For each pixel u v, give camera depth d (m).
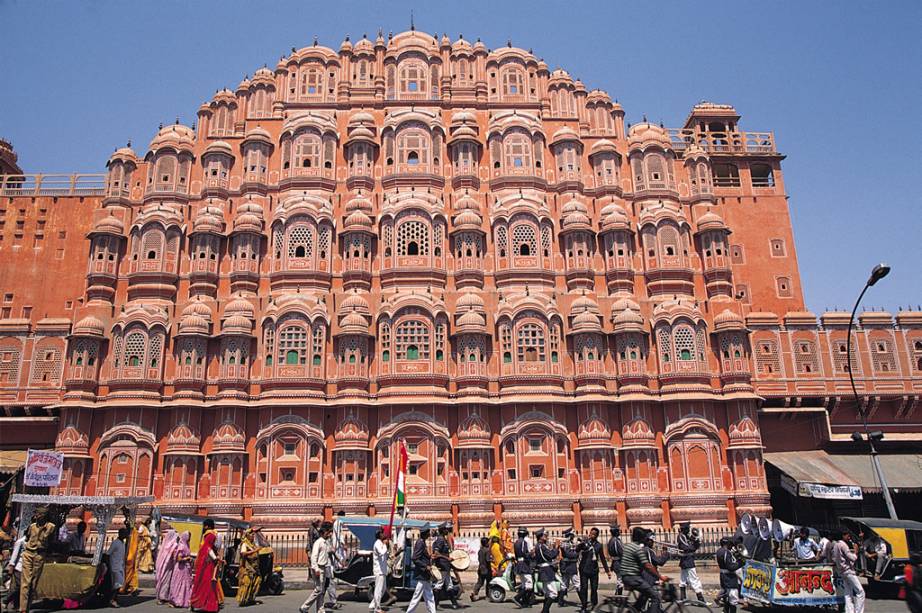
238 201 46.91
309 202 45.06
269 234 45.50
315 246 44.34
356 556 26.11
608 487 40.31
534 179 47.19
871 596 26.09
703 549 36.16
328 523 24.11
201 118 49.09
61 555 23.30
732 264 50.75
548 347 42.38
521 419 41.19
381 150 47.88
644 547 18.69
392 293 43.62
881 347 45.44
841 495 38.84
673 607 18.64
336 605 24.22
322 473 40.34
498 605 24.83
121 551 23.77
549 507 40.00
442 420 40.88
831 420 45.38
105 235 44.53
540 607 24.27
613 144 49.00
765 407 44.72
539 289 44.25
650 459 41.03
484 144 48.69
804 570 22.62
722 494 40.84
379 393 41.09
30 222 49.84
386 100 49.78
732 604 22.33
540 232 45.28
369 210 45.56
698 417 41.88
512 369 41.84
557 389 41.84
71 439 40.19
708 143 55.09
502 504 39.84
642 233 46.41
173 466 39.88
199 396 41.22
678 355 42.75
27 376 43.44
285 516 39.28
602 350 42.81
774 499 46.69
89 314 42.84
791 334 45.34
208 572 22.38
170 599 23.39
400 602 25.28
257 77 49.94
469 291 43.72
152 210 45.16
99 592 23.02
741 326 43.12
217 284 44.44
